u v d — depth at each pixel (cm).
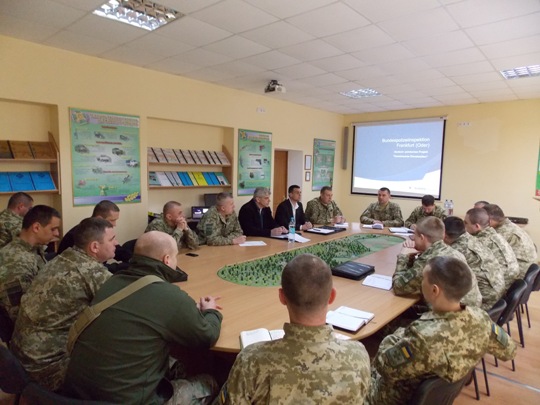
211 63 407
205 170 537
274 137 604
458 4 254
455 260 138
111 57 388
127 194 428
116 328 126
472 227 294
